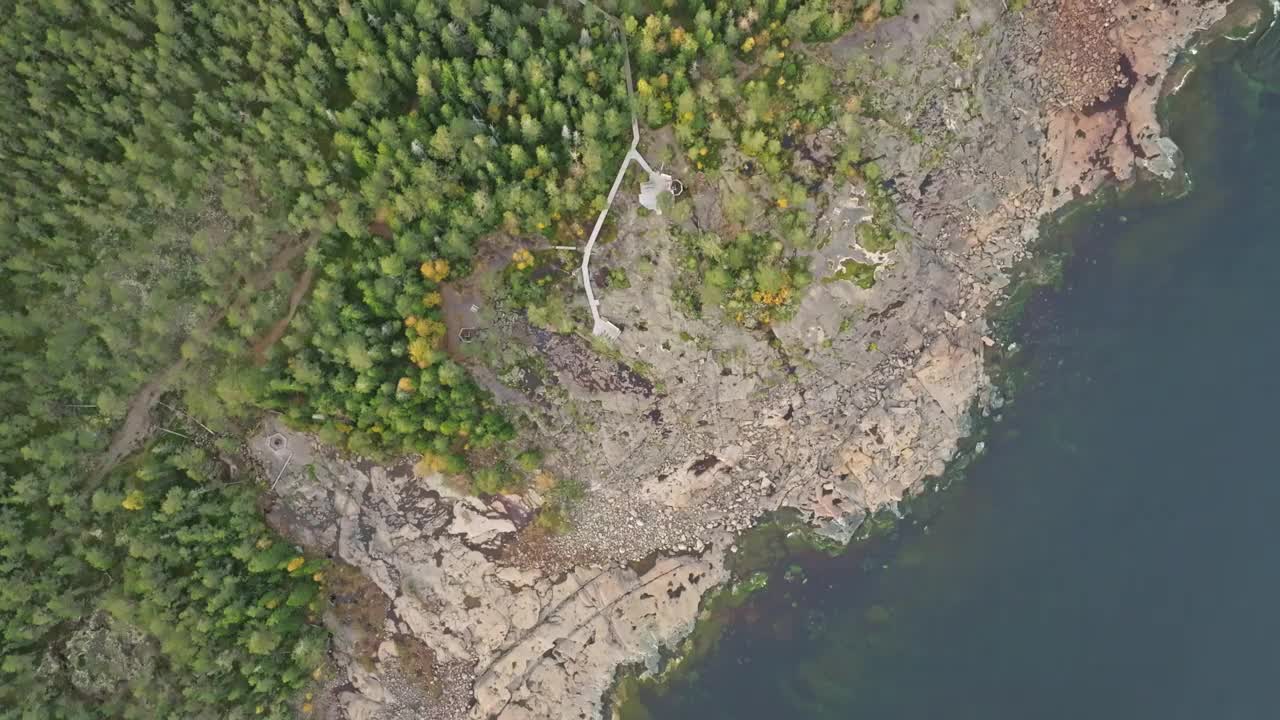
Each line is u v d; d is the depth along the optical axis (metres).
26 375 53.38
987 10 56.28
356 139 52.59
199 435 57.22
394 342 54.38
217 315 56.03
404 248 52.59
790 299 58.25
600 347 58.56
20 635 53.19
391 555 60.97
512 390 59.00
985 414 61.81
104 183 53.97
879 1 52.47
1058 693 60.72
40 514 54.62
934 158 57.94
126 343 55.09
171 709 54.94
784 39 52.94
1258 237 60.56
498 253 56.22
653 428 61.00
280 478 58.88
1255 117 60.16
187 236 55.84
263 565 55.81
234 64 53.78
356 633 61.00
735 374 60.38
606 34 52.69
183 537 54.53
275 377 54.41
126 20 52.50
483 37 51.22
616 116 52.22
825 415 61.75
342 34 52.59
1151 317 61.16
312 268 55.69
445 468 57.88
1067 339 61.47
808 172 56.03
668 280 57.22
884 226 58.00
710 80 53.25
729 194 55.44
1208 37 59.47
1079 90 60.03
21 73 52.53
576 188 53.91
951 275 60.91
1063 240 61.31
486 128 52.91
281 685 58.31
